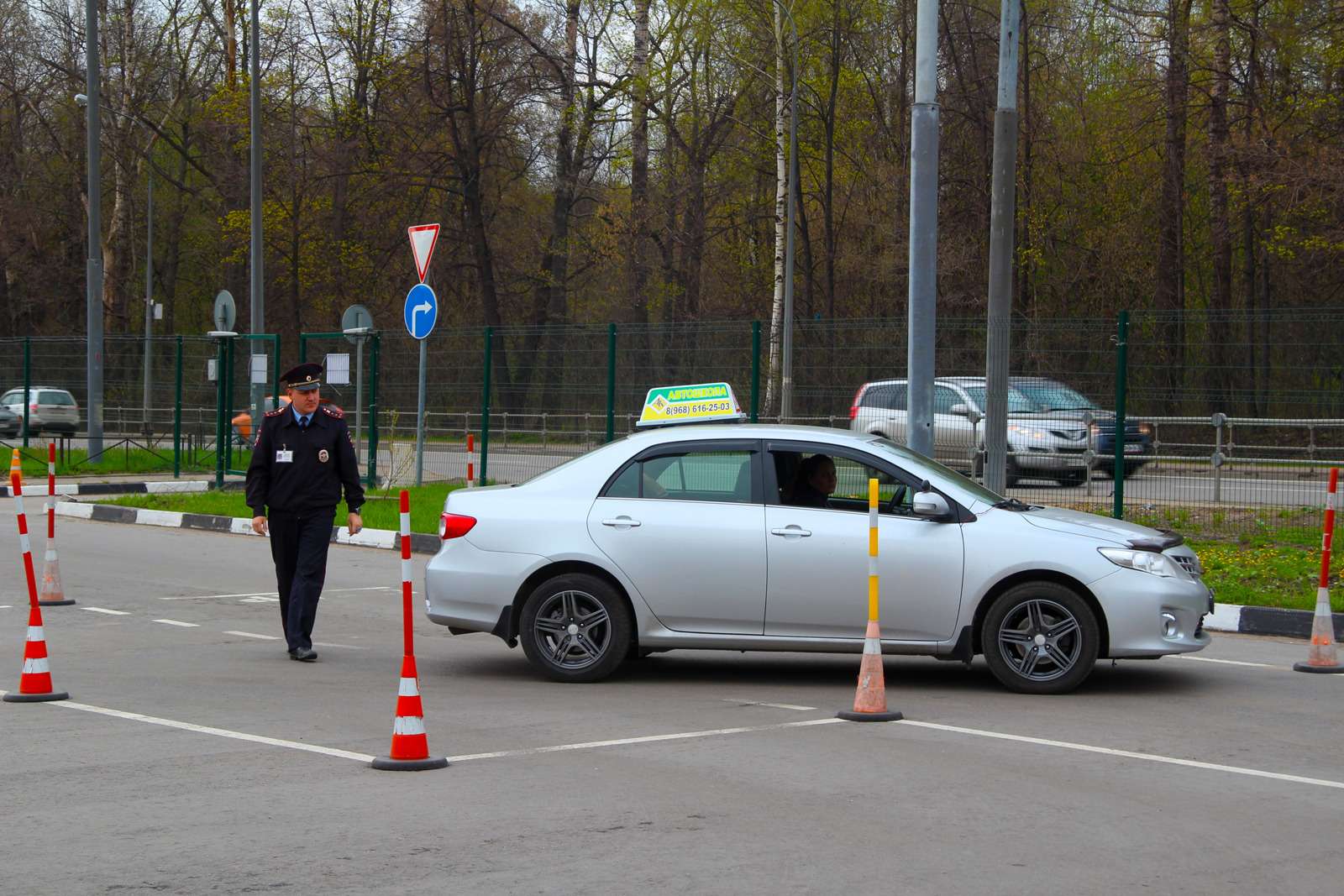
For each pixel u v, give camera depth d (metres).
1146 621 8.76
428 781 6.52
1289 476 14.95
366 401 22.78
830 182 41.53
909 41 40.31
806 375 18.33
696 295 44.94
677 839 5.61
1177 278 34.31
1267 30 30.08
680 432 9.45
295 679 9.25
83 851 5.41
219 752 7.07
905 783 6.57
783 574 8.97
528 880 5.08
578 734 7.62
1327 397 14.80
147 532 18.77
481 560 9.24
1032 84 40.12
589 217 48.72
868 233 40.81
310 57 45.44
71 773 6.62
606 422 19.58
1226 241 32.94
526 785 6.45
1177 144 33.78
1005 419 15.20
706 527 9.08
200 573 14.81
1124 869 5.29
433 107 43.00
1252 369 15.19
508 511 9.30
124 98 46.50
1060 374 16.16
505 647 10.80
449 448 21.28
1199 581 9.12
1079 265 38.72
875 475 9.18
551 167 45.97
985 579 8.83
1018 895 4.97
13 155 50.69
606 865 5.26
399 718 6.81
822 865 5.28
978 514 9.02
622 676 9.59
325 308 47.78
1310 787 6.63
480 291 47.31
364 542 17.48
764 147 43.06
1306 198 28.30
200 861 5.29
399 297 48.19
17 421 31.00
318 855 5.37
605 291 49.94
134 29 47.25
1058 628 8.87
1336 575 13.41
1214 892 5.05
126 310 49.56
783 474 9.23
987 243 37.78
